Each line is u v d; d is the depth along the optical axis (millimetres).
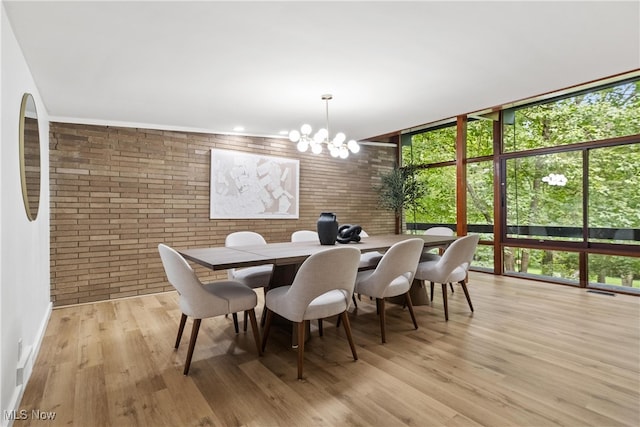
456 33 2242
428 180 6324
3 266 1742
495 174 5184
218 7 1913
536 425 1680
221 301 2340
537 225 4781
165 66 2695
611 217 4117
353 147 3715
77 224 4000
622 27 2174
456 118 4887
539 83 3176
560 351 2533
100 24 2068
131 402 1928
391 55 2549
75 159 4004
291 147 5664
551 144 4621
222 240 5000
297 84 3121
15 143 2105
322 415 1787
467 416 1757
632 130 3934
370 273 3066
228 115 4168
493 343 2703
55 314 3594
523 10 1981
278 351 2617
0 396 1650
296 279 2184
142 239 4406
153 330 3098
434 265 3363
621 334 2850
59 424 1735
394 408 1840
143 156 4422
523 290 4328
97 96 3357
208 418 1774
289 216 5621
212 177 4902
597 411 1788
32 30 2111
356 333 2973
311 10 1959
